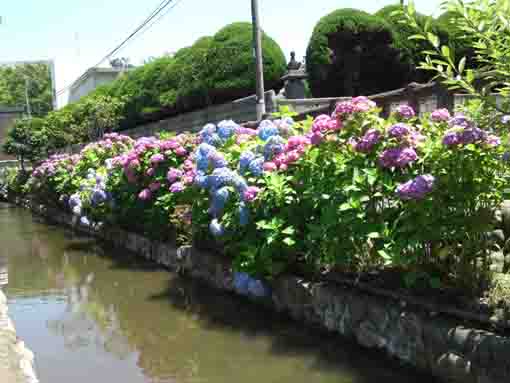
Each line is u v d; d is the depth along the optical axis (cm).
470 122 347
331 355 417
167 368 427
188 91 1365
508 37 291
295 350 433
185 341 479
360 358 406
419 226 363
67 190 1403
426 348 358
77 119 2278
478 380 318
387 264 394
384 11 1270
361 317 416
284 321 500
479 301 341
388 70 1216
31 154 2762
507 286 337
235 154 604
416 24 319
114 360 453
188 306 583
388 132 385
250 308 549
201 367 422
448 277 373
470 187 354
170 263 764
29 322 580
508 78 307
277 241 497
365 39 1184
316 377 384
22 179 2355
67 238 1197
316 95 1231
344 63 1205
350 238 431
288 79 1197
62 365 448
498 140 348
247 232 529
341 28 1178
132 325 541
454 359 333
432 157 370
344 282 450
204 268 657
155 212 802
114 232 1020
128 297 648
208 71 1284
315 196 459
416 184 346
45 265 902
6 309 525
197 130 1282
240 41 1249
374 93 1256
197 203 645
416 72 1218
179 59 1570
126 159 868
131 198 899
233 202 550
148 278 734
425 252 380
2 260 980
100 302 640
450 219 359
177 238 743
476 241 361
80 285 735
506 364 304
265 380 388
